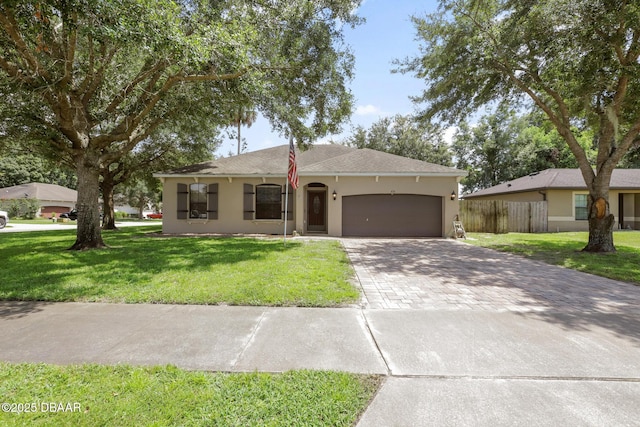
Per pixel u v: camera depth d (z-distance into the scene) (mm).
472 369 2727
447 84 10555
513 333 3502
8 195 35312
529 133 28547
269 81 9555
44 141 10242
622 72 8250
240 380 2500
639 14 7391
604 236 9586
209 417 2066
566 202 17281
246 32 7332
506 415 2133
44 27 5465
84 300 4500
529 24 8664
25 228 19469
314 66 9211
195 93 10023
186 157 17891
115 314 3986
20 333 3395
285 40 8789
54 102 7965
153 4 5531
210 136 17203
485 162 32969
